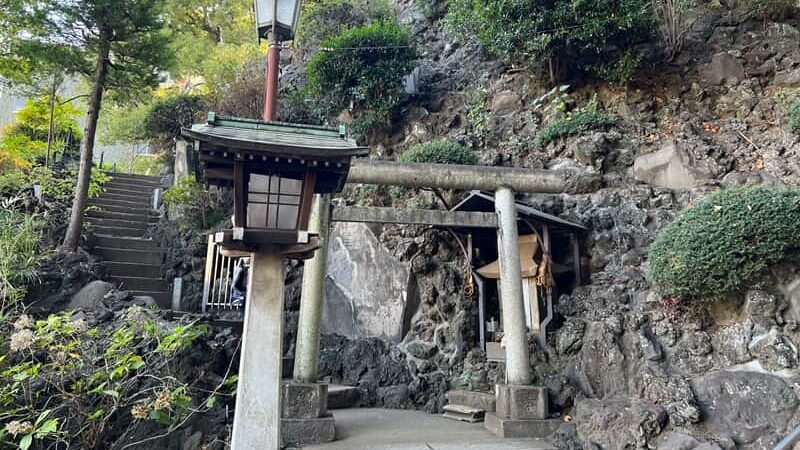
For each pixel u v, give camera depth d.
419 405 6.88
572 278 6.79
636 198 6.94
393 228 8.09
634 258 6.32
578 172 7.52
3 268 5.42
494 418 5.46
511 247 5.89
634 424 4.50
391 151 9.69
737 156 6.95
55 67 7.34
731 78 7.78
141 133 12.71
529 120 8.70
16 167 8.82
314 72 9.52
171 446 4.74
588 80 8.64
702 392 4.59
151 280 7.65
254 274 3.47
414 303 7.64
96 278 6.63
